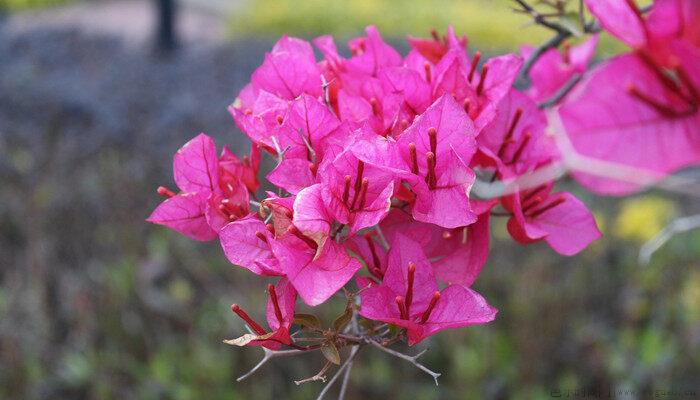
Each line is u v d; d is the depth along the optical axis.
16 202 1.24
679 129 0.22
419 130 0.28
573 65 0.40
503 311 0.98
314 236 0.26
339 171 0.28
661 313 1.00
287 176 0.28
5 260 1.13
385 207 0.27
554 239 0.31
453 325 0.27
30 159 1.45
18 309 0.99
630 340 0.95
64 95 1.78
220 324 0.98
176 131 1.65
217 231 0.30
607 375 0.92
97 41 2.62
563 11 0.37
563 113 0.23
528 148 0.31
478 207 0.29
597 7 0.22
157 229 1.19
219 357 0.93
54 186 1.33
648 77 0.22
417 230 0.30
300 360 0.92
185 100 1.87
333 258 0.27
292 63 0.32
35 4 3.14
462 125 0.28
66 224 1.21
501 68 0.31
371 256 0.29
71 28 2.80
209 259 1.09
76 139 1.58
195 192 0.31
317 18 2.88
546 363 0.94
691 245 1.13
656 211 1.11
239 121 0.30
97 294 1.03
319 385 0.90
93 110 1.71
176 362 0.94
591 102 0.23
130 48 2.54
